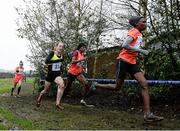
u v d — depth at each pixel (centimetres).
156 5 1109
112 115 965
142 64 1172
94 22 1532
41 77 1720
